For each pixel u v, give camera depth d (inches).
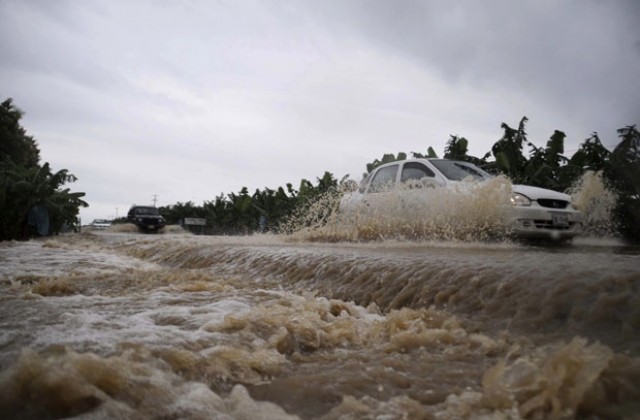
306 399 75.9
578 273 120.2
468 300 129.0
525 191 301.0
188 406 68.5
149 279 209.0
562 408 64.0
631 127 375.2
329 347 103.0
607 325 100.2
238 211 919.0
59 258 331.3
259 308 122.3
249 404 71.7
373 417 68.1
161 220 1099.3
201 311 126.3
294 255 220.2
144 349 85.0
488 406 69.0
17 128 1082.1
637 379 70.1
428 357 94.6
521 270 132.4
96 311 127.3
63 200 794.2
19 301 146.0
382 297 152.3
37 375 67.3
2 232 700.0
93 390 66.9
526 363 78.5
